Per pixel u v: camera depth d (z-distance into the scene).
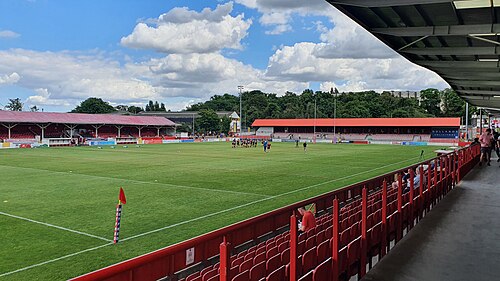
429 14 11.25
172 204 14.85
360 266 5.88
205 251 6.71
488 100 30.75
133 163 31.12
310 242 5.58
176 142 71.75
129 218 12.57
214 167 28.39
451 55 15.20
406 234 7.41
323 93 131.12
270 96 149.75
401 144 69.56
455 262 5.94
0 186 19.20
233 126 109.00
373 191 12.74
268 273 4.75
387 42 14.04
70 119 67.12
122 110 135.88
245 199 15.94
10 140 57.59
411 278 5.34
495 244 6.77
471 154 17.59
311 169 27.38
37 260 8.66
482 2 10.14
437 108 114.19
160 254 2.73
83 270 8.10
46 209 13.91
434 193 10.16
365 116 108.62
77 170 26.05
